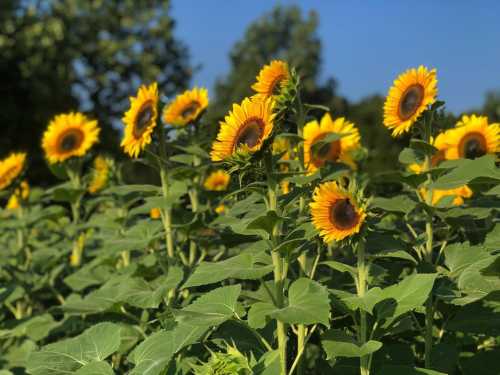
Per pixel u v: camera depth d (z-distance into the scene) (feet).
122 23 39.32
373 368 4.25
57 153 6.93
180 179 5.76
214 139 5.86
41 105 27.20
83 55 36.40
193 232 5.64
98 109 38.04
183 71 42.63
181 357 4.32
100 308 5.02
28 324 6.28
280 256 3.75
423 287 3.54
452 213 4.48
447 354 4.22
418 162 4.75
